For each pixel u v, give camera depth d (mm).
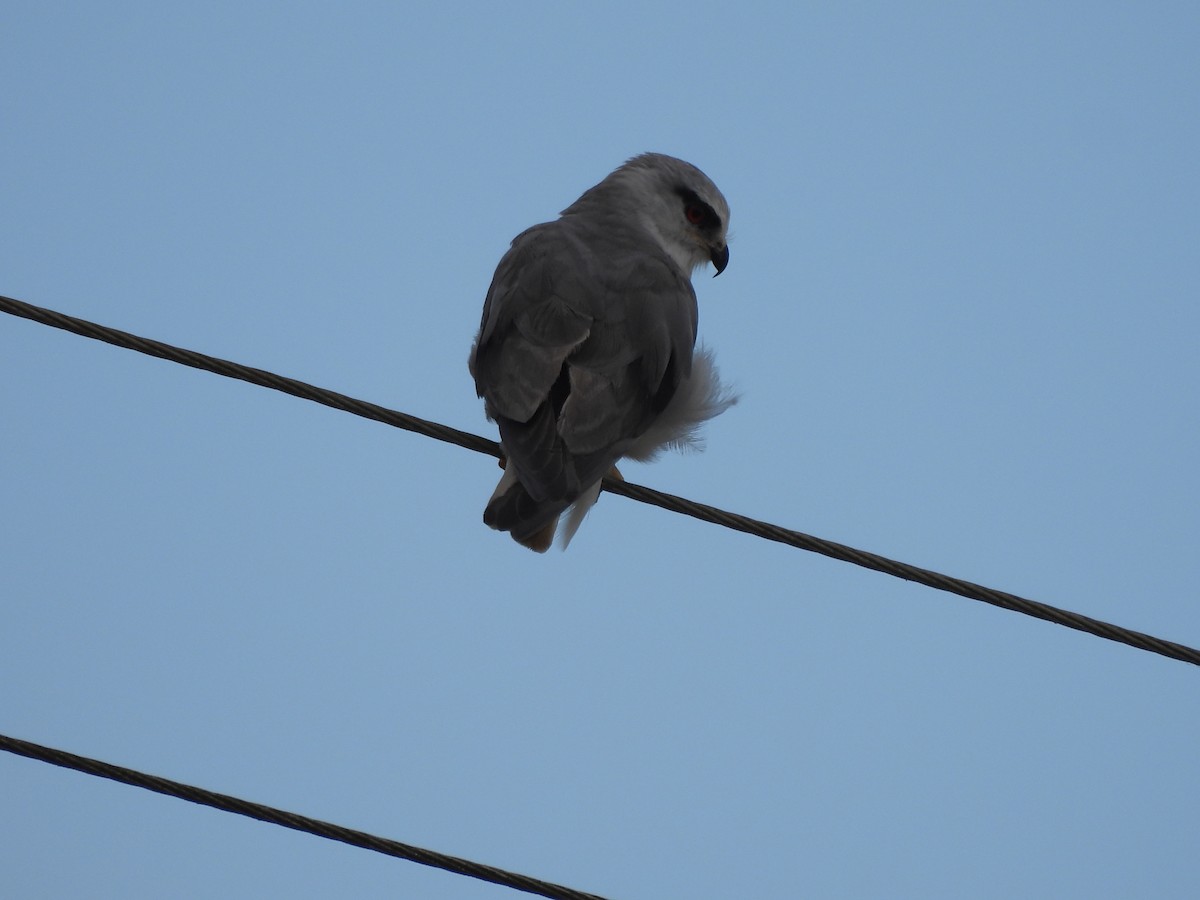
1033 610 9281
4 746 8078
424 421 9945
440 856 8391
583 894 8469
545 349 11180
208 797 8227
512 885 8414
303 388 9602
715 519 10008
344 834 8312
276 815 8266
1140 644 9227
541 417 10797
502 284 11953
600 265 11953
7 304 9133
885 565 9477
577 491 10461
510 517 10344
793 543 9648
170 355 9344
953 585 9344
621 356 11320
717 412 12070
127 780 8148
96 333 9250
